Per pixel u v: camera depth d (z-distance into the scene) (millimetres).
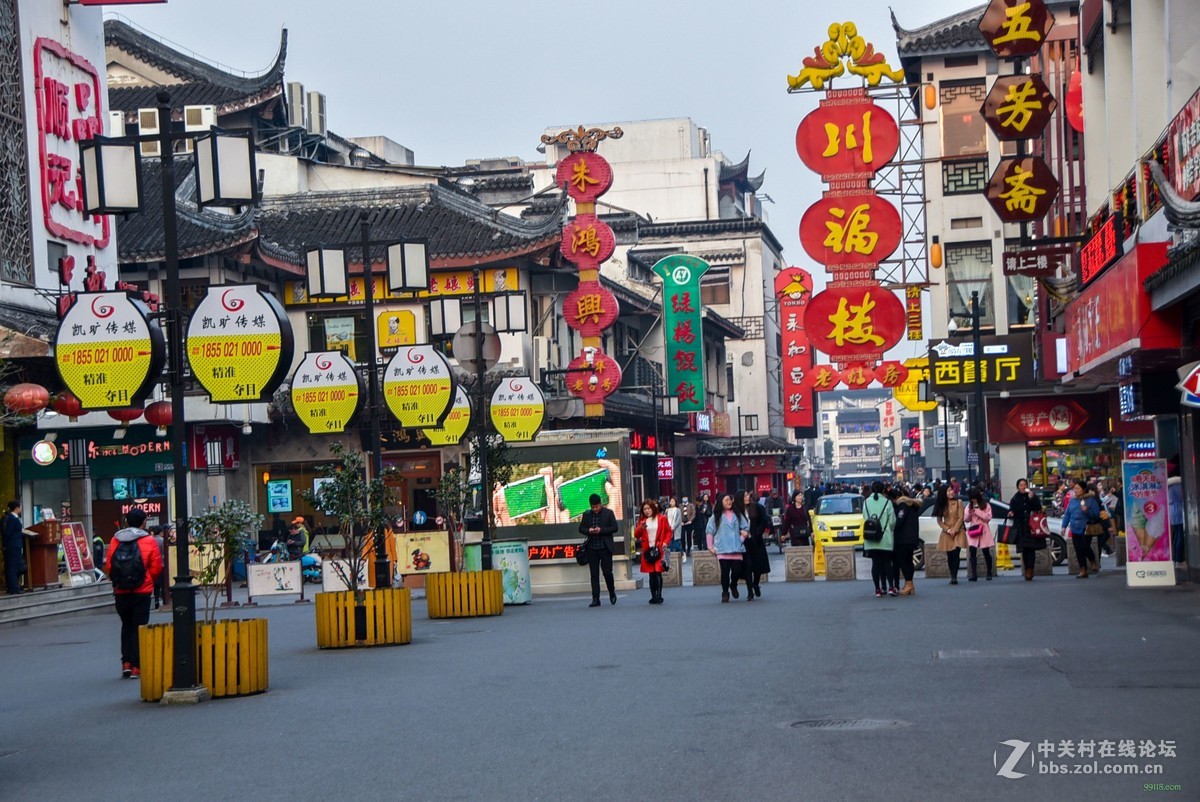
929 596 25297
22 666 20234
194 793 9852
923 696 12422
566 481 32469
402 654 18922
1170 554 24094
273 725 12891
